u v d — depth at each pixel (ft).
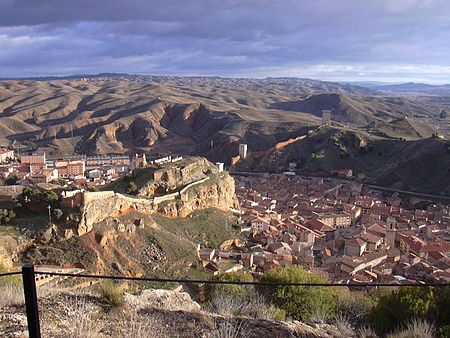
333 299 74.74
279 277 78.59
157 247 203.31
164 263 194.59
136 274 180.55
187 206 267.39
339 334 43.55
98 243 184.24
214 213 284.20
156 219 236.84
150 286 161.68
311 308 66.64
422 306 53.52
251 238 269.03
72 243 178.91
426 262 215.72
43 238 176.76
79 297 44.11
